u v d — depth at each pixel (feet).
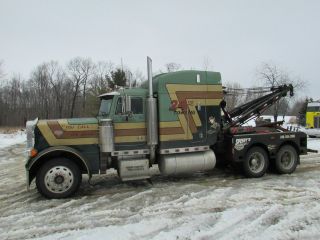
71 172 25.82
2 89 235.40
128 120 27.66
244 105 35.35
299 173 33.06
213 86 29.94
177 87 28.73
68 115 235.81
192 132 29.25
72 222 20.36
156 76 29.71
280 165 32.60
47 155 26.13
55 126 26.45
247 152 31.45
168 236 17.60
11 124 233.76
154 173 34.32
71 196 26.21
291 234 17.58
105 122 26.73
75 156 26.66
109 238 17.61
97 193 27.02
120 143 27.55
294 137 33.04
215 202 23.45
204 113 29.66
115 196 25.88
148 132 27.81
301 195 24.76
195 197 24.94
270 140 32.12
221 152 32.09
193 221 19.72
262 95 35.81
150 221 19.90
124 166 27.53
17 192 28.17
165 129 28.35
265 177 31.65
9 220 21.04
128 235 17.94
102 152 27.04
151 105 27.68
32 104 238.27
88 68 232.53
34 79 239.91
